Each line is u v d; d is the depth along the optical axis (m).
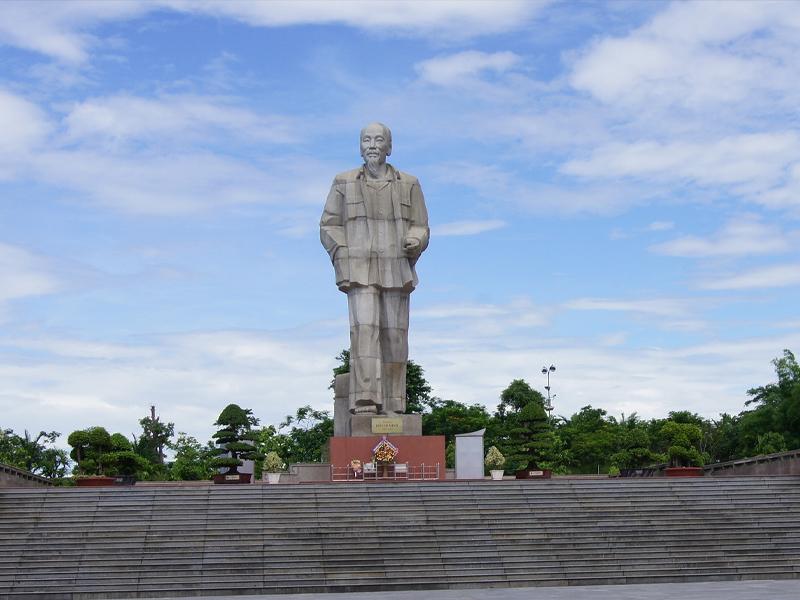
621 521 36.34
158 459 79.06
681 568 33.91
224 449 46.53
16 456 66.06
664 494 38.38
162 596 31.23
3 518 34.66
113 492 36.16
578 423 86.75
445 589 32.06
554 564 33.69
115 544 33.47
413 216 48.66
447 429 75.75
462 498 37.38
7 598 30.58
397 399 47.88
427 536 34.78
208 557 33.00
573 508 37.09
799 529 36.41
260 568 32.62
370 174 48.66
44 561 32.50
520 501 37.34
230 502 36.16
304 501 36.56
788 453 43.84
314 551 33.59
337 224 48.56
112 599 31.08
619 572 33.50
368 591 31.73
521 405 79.56
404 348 48.12
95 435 45.97
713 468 49.94
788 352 79.12
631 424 87.00
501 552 34.19
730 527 36.38
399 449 45.50
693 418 83.81
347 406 48.56
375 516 35.97
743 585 31.80
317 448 72.81
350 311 47.88
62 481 50.94
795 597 27.81
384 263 47.78
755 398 79.19
